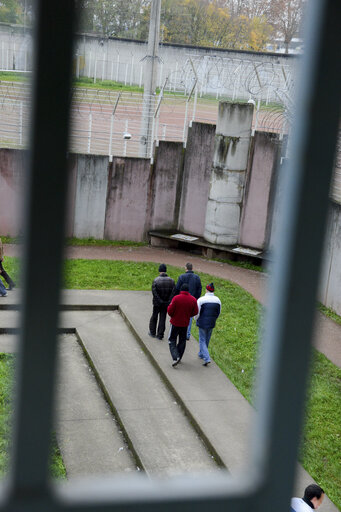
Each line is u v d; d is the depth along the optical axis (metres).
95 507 1.64
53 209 1.49
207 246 26.52
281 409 1.77
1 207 25.92
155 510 1.70
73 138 1.48
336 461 13.16
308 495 9.00
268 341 1.79
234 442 13.08
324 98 1.64
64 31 1.43
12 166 25.48
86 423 13.85
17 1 31.12
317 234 1.71
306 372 1.77
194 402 14.60
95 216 27.25
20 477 1.57
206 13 39.16
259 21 39.84
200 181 27.23
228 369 16.61
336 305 21.95
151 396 15.07
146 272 24.08
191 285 17.34
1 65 31.48
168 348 17.39
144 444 12.98
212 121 32.69
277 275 1.75
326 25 1.60
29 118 1.46
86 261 24.55
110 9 37.66
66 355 17.27
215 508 1.75
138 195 27.45
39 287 1.51
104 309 20.23
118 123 31.30
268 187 25.64
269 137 25.22
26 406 1.54
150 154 27.64
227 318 20.31
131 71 34.56
